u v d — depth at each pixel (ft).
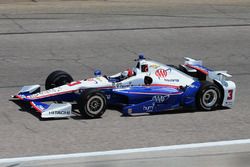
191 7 184.65
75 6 181.88
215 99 88.89
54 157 62.08
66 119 82.79
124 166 58.13
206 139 73.82
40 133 75.77
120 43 140.46
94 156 61.46
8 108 88.69
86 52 131.34
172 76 90.22
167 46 139.33
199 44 142.41
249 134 76.64
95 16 167.53
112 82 86.94
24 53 128.47
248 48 140.67
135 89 86.53
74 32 149.07
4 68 115.85
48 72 113.70
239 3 194.80
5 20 159.33
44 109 81.51
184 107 87.92
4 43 136.36
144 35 148.77
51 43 138.00
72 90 85.20
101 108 83.41
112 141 72.43
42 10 174.19
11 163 59.36
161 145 70.79
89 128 78.38
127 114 85.25
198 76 95.25
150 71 89.20
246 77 114.11
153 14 172.35
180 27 158.30
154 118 84.43
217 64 124.67
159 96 86.12
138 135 75.41
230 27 160.76
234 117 85.76
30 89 89.15
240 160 60.49
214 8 184.55
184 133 76.64
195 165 59.11
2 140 72.59
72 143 71.46
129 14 171.32
